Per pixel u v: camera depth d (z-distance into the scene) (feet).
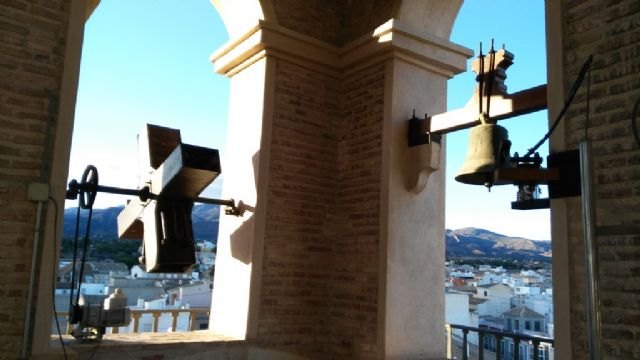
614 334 9.39
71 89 12.40
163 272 14.48
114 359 13.16
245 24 17.56
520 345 14.75
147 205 14.56
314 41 17.12
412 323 15.23
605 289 9.63
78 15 12.69
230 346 14.85
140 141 15.66
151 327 19.34
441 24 17.17
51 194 11.87
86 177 13.25
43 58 12.17
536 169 10.36
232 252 16.55
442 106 16.89
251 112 16.89
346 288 16.39
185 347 14.21
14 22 11.92
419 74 16.55
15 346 11.18
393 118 15.80
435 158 15.38
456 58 16.97
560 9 11.09
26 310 11.24
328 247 17.11
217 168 13.51
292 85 17.01
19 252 11.44
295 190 16.63
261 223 15.83
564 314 10.11
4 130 11.55
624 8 10.03
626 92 9.80
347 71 17.78
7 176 11.48
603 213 9.86
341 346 16.08
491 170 11.04
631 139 9.61
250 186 16.24
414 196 15.89
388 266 15.05
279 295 15.87
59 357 11.55
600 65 10.27
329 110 17.72
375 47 16.25
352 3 18.21
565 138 10.58
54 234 11.81
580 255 10.05
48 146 11.94
